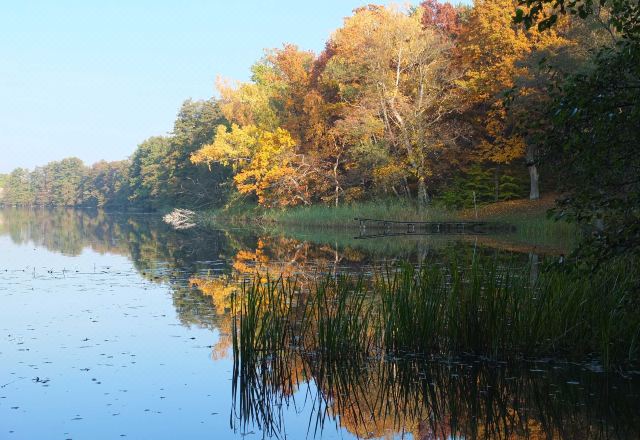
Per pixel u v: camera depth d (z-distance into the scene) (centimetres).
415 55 4034
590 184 633
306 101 4828
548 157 651
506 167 4238
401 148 4228
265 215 4975
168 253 2430
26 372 774
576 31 2992
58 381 738
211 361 830
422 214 3678
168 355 858
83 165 16050
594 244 604
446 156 4241
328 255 2158
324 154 4678
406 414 638
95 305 1241
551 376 741
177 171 7762
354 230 3638
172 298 1322
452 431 589
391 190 4472
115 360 830
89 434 579
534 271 1379
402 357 832
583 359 801
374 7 4569
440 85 4216
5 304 1255
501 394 684
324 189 4612
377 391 709
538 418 614
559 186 671
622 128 590
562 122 600
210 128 7212
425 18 5469
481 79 3800
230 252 2423
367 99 4075
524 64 3023
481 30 3778
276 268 1816
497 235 2902
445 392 698
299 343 896
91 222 5884
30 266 1962
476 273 851
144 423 607
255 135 5219
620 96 588
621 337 770
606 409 631
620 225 630
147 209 10081
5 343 924
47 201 15850
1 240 3269
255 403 672
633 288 729
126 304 1252
